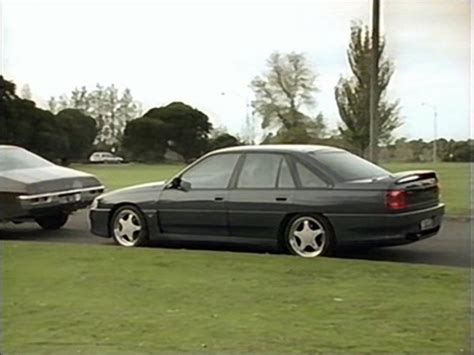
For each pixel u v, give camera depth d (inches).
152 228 371.9
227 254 338.0
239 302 235.0
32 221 464.4
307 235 331.6
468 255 337.4
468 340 187.9
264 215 339.3
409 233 315.0
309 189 331.0
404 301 233.5
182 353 179.2
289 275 281.6
